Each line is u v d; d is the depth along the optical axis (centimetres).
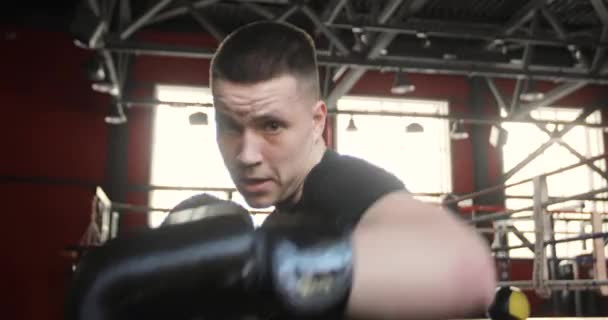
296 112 57
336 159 65
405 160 888
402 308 35
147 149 809
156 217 799
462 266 35
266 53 56
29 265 741
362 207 57
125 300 34
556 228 797
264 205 60
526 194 881
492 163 880
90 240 550
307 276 36
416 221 39
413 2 540
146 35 834
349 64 596
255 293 36
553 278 490
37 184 761
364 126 890
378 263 35
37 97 779
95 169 786
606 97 902
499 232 616
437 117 758
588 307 697
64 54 795
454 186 866
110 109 705
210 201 60
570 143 924
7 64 776
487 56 625
